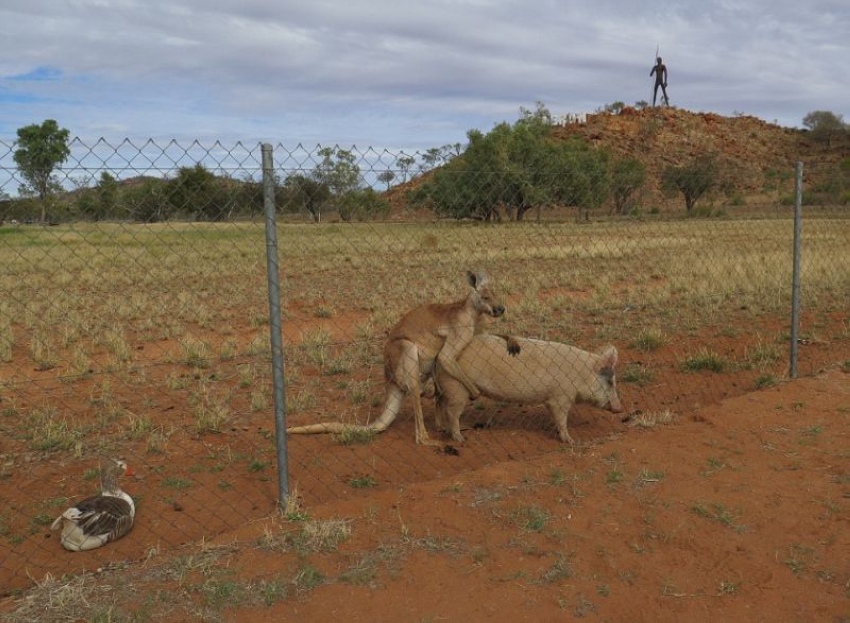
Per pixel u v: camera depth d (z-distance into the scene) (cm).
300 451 700
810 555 481
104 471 556
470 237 2031
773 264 1923
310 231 1302
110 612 416
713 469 619
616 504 554
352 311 1499
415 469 663
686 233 1859
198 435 751
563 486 588
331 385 942
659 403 847
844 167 5419
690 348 1091
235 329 1344
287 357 1081
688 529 515
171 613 422
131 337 1277
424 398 858
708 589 447
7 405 866
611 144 10362
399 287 1702
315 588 447
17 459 693
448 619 418
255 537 511
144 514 570
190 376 987
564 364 723
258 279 1920
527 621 417
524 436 752
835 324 1247
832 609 425
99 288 1709
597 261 2088
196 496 601
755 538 504
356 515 542
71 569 491
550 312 1391
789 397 804
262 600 434
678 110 12612
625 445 678
